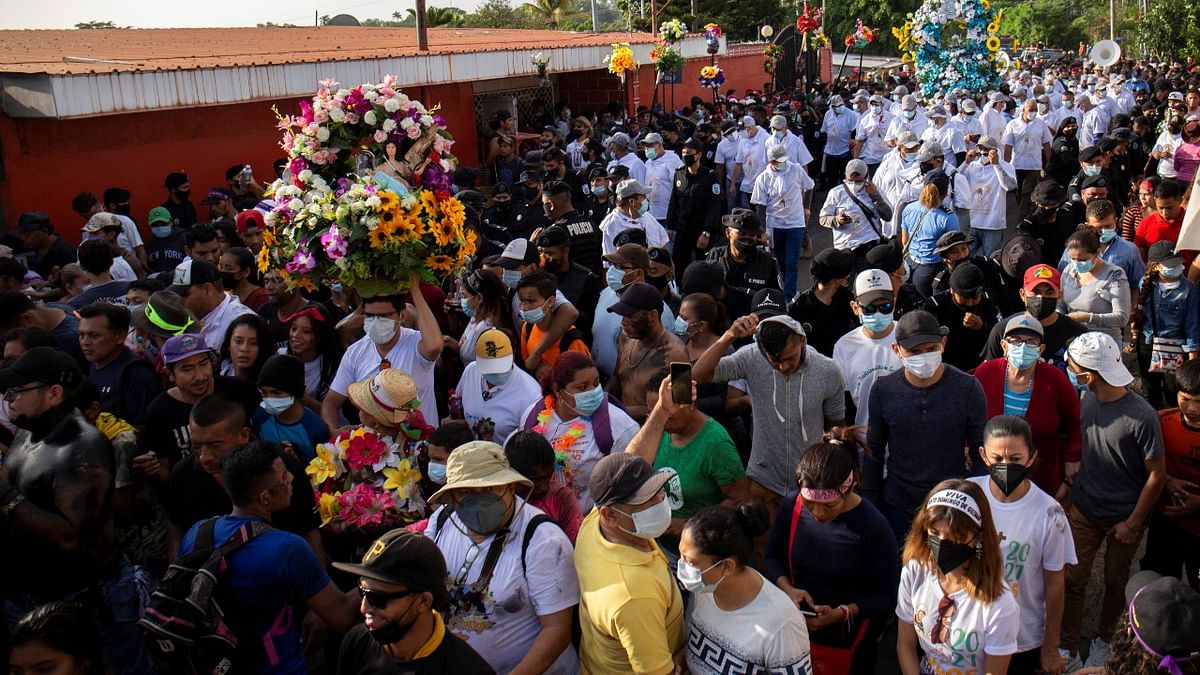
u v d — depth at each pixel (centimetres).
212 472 455
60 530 426
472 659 338
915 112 1873
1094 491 513
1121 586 512
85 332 567
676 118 1958
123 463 490
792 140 1505
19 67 991
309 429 538
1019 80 2864
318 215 553
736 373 561
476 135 1839
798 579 440
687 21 4138
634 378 588
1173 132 1334
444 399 690
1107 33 6938
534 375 628
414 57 1458
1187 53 4072
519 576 380
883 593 425
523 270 695
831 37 6538
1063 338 629
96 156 1110
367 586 318
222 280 723
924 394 516
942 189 917
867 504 430
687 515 488
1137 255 800
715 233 1152
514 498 392
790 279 1205
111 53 1260
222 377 524
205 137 1236
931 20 2267
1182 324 729
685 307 605
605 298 694
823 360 539
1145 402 501
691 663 372
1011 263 768
